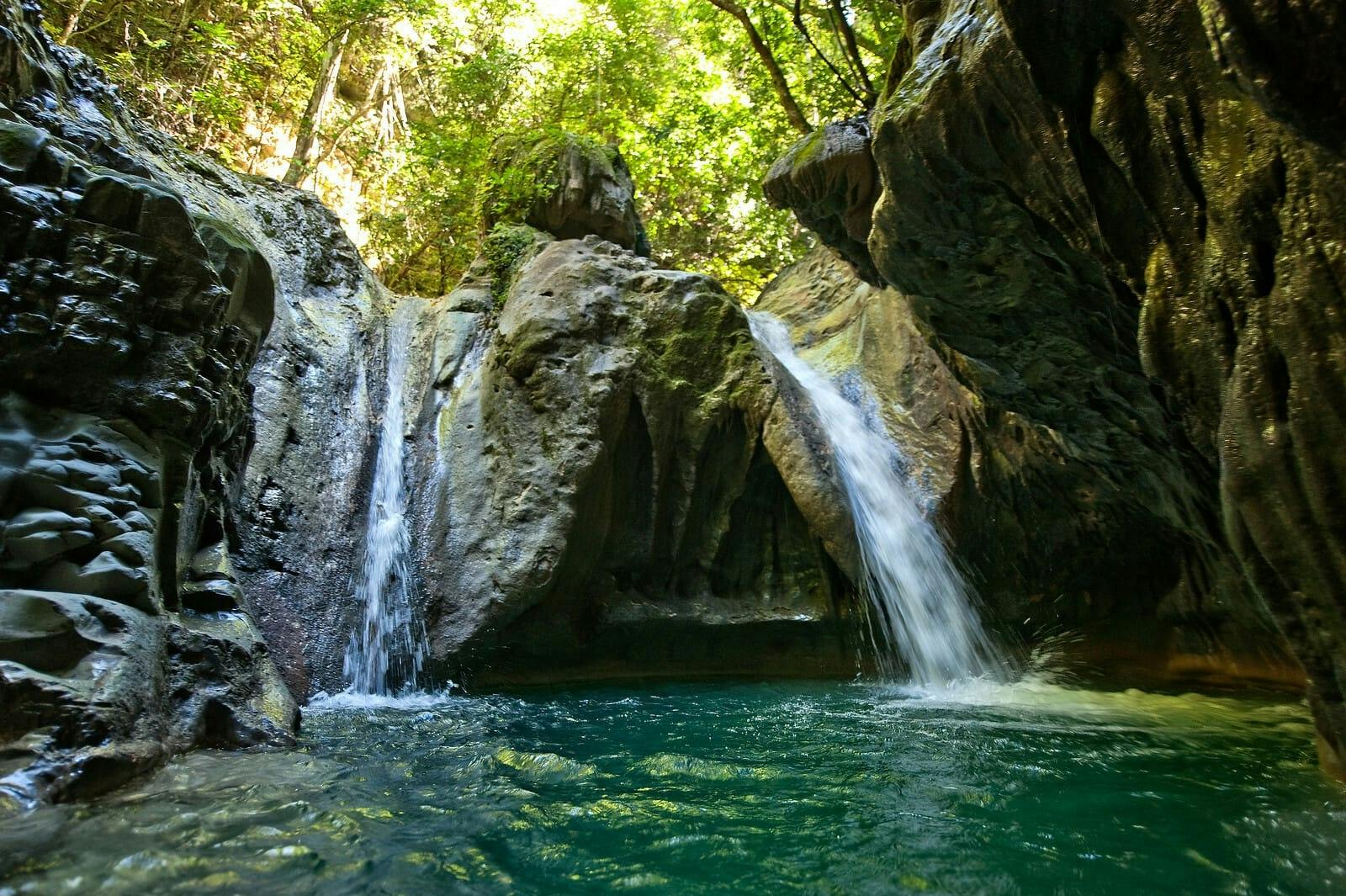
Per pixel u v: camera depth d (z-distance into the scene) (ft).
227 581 19.65
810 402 36.37
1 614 12.96
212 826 11.36
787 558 34.37
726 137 65.21
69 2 43.88
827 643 33.55
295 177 50.80
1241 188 13.38
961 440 35.78
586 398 31.32
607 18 65.41
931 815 14.23
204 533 21.25
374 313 38.96
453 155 50.93
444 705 24.93
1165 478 27.45
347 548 28.48
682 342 33.50
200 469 20.20
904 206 22.04
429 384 35.78
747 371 33.81
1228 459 13.88
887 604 32.37
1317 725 16.46
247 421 24.20
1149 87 14.96
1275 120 10.44
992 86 18.08
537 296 33.83
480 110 62.69
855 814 14.20
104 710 12.75
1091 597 35.88
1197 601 32.99
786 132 63.10
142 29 48.73
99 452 15.75
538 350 32.27
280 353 31.71
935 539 34.60
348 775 15.20
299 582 26.23
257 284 21.76
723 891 10.71
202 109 50.37
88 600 14.10
